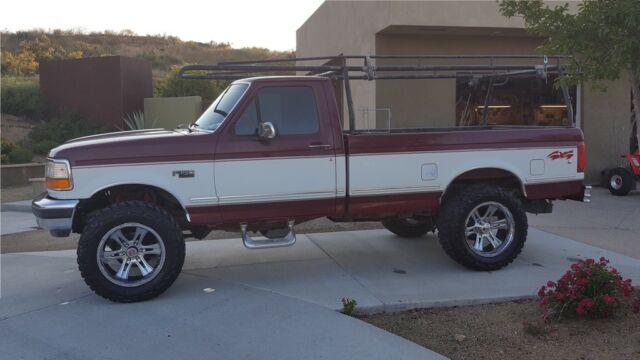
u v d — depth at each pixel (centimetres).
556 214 1029
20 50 4884
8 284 634
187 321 519
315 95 618
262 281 632
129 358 451
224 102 639
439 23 1153
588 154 1355
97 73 2003
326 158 616
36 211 564
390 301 561
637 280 626
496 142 664
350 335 488
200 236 643
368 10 1278
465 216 652
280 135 605
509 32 1234
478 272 664
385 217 667
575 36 601
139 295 562
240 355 454
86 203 586
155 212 570
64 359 450
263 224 628
